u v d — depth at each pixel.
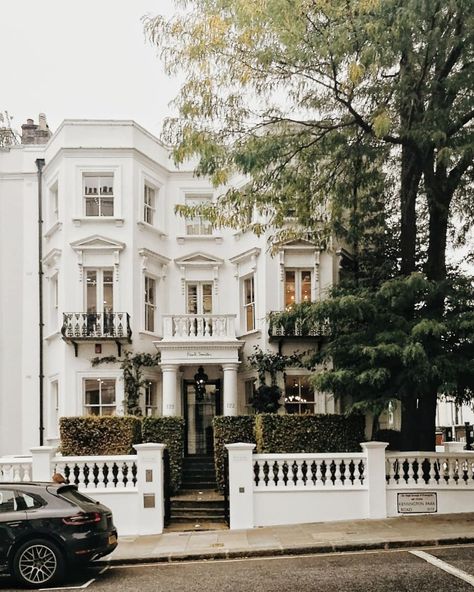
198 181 25.39
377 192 18.22
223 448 18.48
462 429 34.72
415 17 13.99
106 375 22.89
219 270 25.05
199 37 15.02
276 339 22.47
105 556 12.45
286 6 14.17
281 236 18.36
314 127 16.78
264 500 15.36
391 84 15.87
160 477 15.23
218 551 12.52
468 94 15.27
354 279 20.22
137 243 23.67
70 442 16.70
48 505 10.80
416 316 16.17
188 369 24.14
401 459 15.71
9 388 24.39
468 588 9.16
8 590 10.31
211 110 15.76
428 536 12.87
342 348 16.45
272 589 9.62
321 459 15.52
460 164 16.38
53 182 24.45
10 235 25.03
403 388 15.70
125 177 23.73
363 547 12.48
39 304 24.67
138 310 23.44
